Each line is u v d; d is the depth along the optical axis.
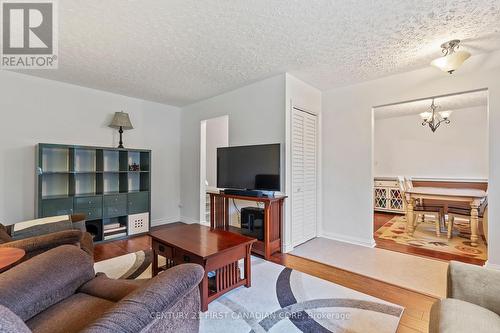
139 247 3.39
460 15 1.99
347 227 3.66
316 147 3.86
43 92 3.43
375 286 2.30
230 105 3.97
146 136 4.54
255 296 2.12
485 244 3.50
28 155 3.32
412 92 3.11
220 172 3.65
